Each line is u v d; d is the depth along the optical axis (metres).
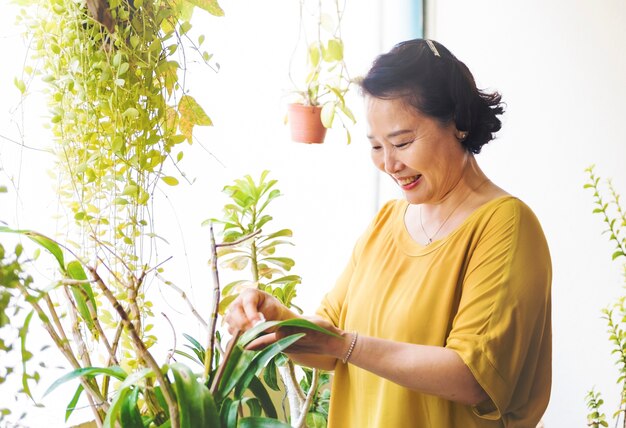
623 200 2.79
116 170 1.51
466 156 1.59
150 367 1.15
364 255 1.74
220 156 2.42
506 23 3.05
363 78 1.53
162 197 2.22
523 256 1.46
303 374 2.61
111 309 1.65
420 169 1.52
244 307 1.40
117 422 1.31
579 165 2.89
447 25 3.23
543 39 2.95
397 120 1.48
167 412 1.30
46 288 1.12
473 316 1.44
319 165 2.80
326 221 2.87
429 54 1.49
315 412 2.27
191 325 2.31
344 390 1.72
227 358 1.26
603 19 2.79
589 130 2.86
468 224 1.53
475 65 3.18
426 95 1.46
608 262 2.83
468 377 1.41
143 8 1.39
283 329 1.39
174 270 2.27
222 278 2.43
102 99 1.37
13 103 1.74
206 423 1.12
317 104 2.10
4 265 1.01
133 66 1.39
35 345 1.78
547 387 1.58
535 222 1.51
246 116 2.49
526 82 3.02
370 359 1.42
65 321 1.72
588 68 2.84
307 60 2.01
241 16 2.44
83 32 1.36
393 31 3.11
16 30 1.71
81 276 1.34
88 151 1.43
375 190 3.03
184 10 1.52
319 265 2.87
